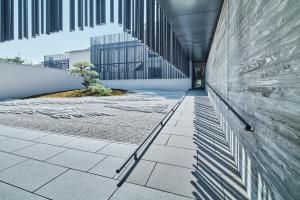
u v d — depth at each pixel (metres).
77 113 9.17
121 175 3.03
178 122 6.82
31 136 5.23
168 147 4.27
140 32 6.20
